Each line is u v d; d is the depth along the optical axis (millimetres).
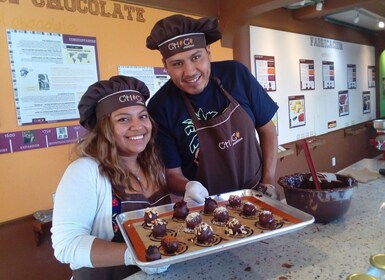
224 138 1183
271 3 2414
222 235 849
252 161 1244
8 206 1691
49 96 1802
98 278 915
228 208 1010
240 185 1227
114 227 966
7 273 1713
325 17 4086
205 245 795
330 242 829
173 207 1025
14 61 1666
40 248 1812
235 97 1229
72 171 926
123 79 1016
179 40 1048
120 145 999
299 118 3723
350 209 1044
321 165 4164
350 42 4676
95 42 1976
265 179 1273
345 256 754
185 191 1095
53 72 1809
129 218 948
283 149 3293
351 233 872
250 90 1259
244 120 1208
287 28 3502
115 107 972
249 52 3014
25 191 1742
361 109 5070
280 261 758
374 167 1515
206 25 1061
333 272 692
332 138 4379
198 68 1078
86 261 805
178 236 851
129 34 2141
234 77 1247
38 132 1771
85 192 906
